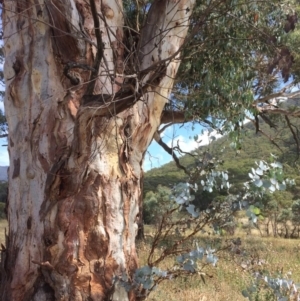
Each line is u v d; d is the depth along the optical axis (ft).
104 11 13.03
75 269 11.96
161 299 19.92
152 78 11.96
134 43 13.55
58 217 12.10
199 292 21.70
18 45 13.28
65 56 12.74
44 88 12.82
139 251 30.58
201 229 12.35
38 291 12.10
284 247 47.44
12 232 12.96
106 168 12.43
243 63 19.84
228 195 11.71
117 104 11.12
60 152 12.32
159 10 14.16
